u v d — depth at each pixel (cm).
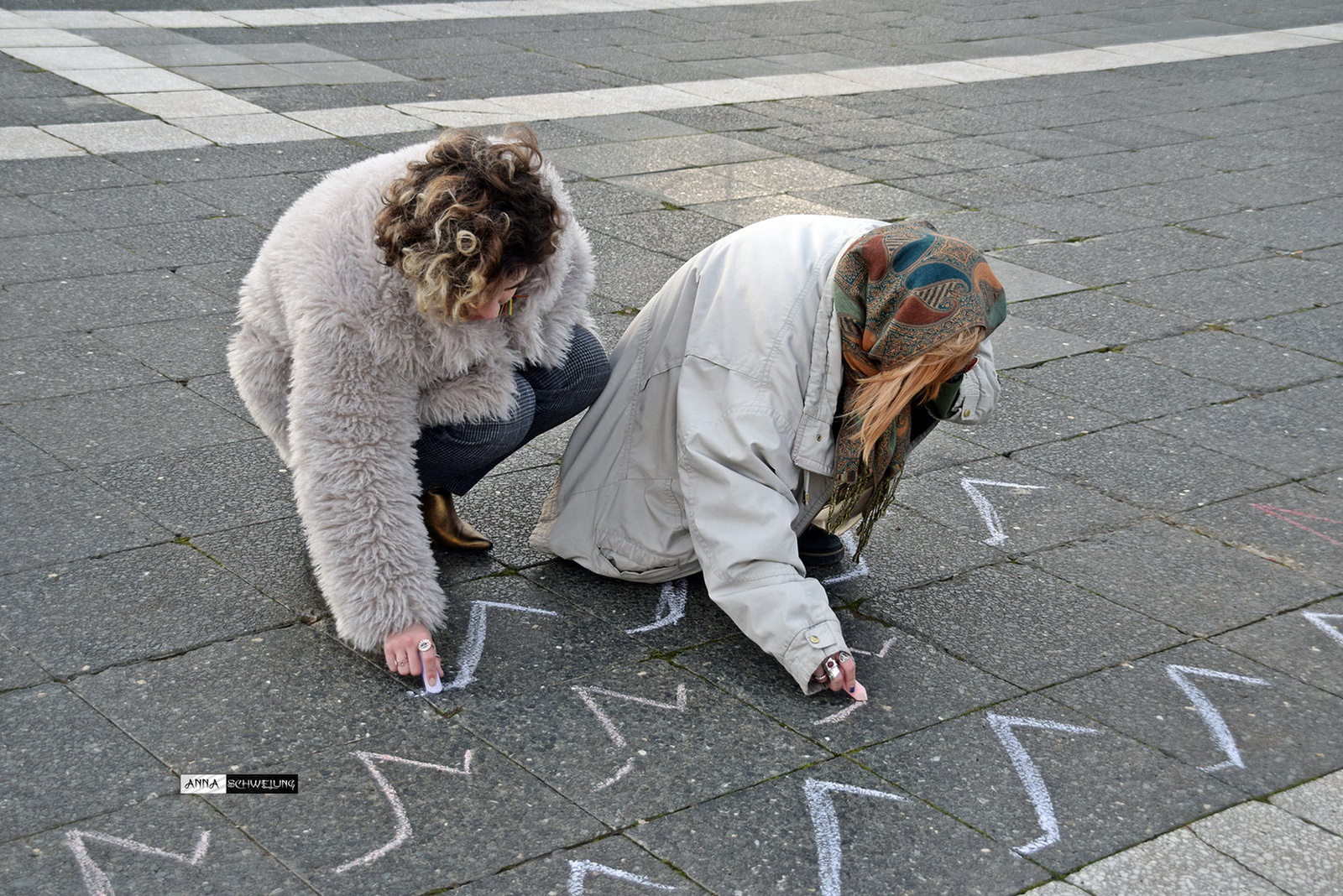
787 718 259
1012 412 421
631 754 245
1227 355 479
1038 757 251
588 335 298
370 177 247
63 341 428
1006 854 224
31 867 206
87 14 1022
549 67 963
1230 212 669
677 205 635
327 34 1028
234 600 287
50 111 725
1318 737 262
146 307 463
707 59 1034
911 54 1101
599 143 745
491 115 795
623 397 296
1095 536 343
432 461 284
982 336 251
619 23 1172
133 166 636
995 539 339
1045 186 705
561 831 223
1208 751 255
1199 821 235
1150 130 849
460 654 273
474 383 262
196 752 237
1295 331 505
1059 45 1166
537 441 382
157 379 404
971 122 854
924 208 653
